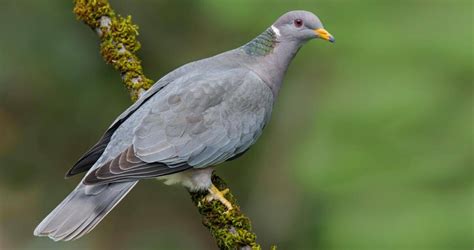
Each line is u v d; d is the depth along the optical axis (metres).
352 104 12.98
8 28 14.33
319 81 15.06
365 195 12.47
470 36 13.13
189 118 8.70
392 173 12.52
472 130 12.54
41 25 14.40
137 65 9.22
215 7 13.94
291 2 13.85
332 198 12.59
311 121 14.23
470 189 12.23
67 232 8.08
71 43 14.51
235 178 15.95
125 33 9.24
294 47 9.45
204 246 16.80
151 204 16.91
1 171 16.03
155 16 15.13
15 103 15.22
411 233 12.01
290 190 15.45
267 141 15.70
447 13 13.50
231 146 8.90
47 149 15.89
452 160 12.47
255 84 9.07
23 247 16.42
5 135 15.65
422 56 13.19
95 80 14.88
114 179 8.34
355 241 12.23
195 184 8.80
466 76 12.96
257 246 8.25
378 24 13.58
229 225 8.41
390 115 12.75
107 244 16.81
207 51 15.35
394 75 13.09
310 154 12.91
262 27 13.87
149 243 16.67
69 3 14.46
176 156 8.62
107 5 9.29
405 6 13.71
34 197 16.36
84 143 15.77
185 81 8.87
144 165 8.50
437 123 12.73
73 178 16.22
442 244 11.93
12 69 14.34
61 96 15.05
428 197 12.27
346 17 13.73
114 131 8.85
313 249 13.82
